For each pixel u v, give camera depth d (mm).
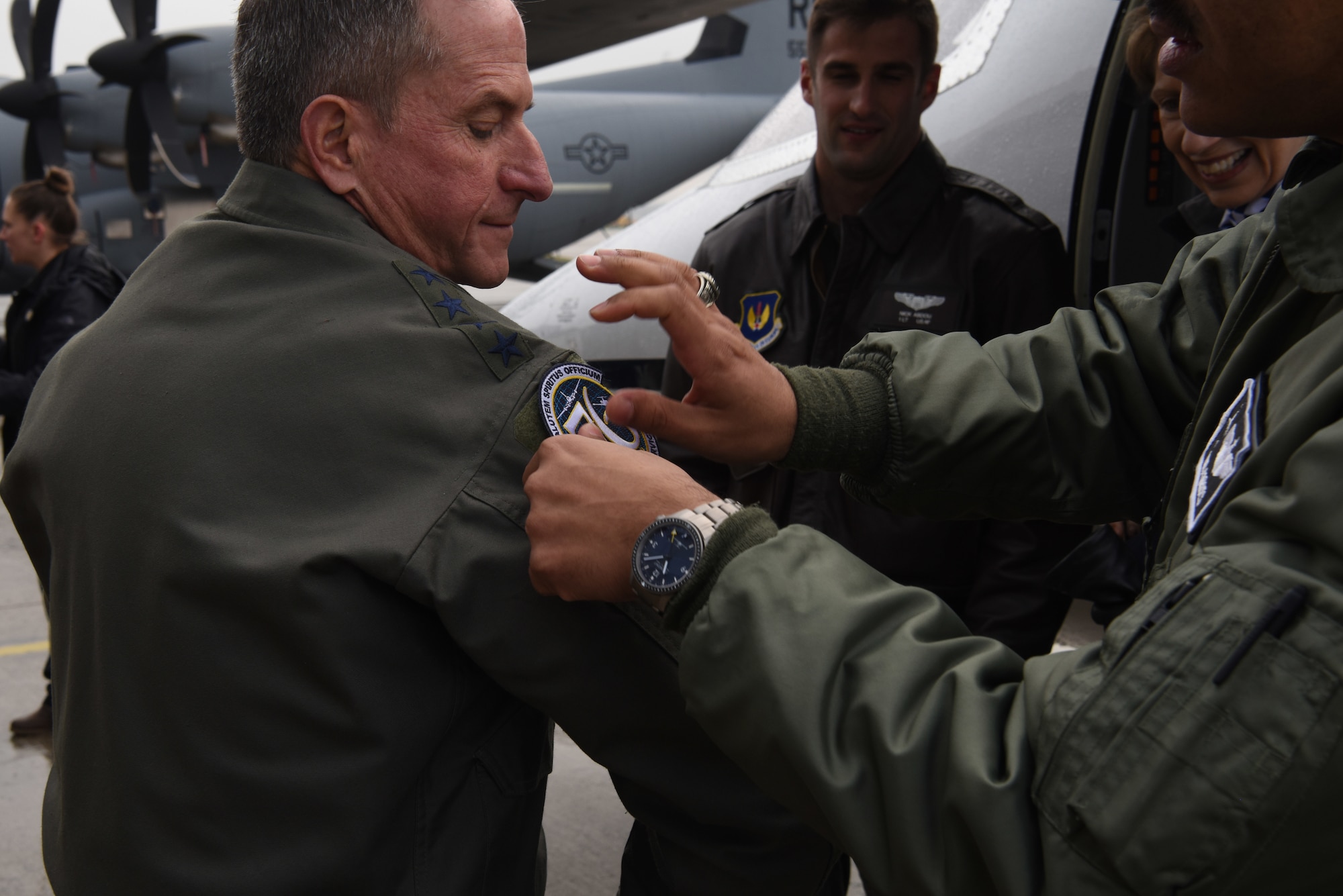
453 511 791
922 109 1774
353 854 785
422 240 920
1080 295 2119
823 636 640
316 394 809
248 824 787
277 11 869
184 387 820
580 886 2086
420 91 869
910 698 625
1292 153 1587
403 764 798
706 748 845
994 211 1728
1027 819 576
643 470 730
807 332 1849
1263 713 511
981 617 1704
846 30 1685
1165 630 558
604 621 809
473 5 881
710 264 1977
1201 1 620
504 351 849
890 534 1724
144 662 804
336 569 769
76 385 876
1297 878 513
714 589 670
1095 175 2053
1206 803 516
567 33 5812
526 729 888
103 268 3029
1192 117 688
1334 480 522
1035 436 979
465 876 840
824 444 934
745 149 2754
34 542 979
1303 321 671
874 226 1737
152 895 804
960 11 2365
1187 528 659
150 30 9086
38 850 2289
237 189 915
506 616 795
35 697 3145
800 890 882
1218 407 721
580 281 2791
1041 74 2156
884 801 605
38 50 10508
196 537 781
